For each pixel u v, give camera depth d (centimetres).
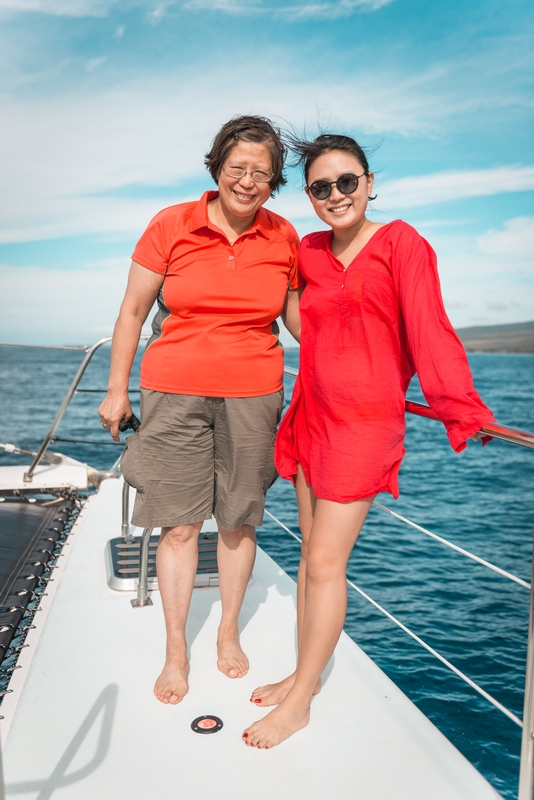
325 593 170
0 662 211
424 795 152
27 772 158
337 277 172
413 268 159
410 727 176
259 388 193
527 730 133
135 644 221
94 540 325
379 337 167
